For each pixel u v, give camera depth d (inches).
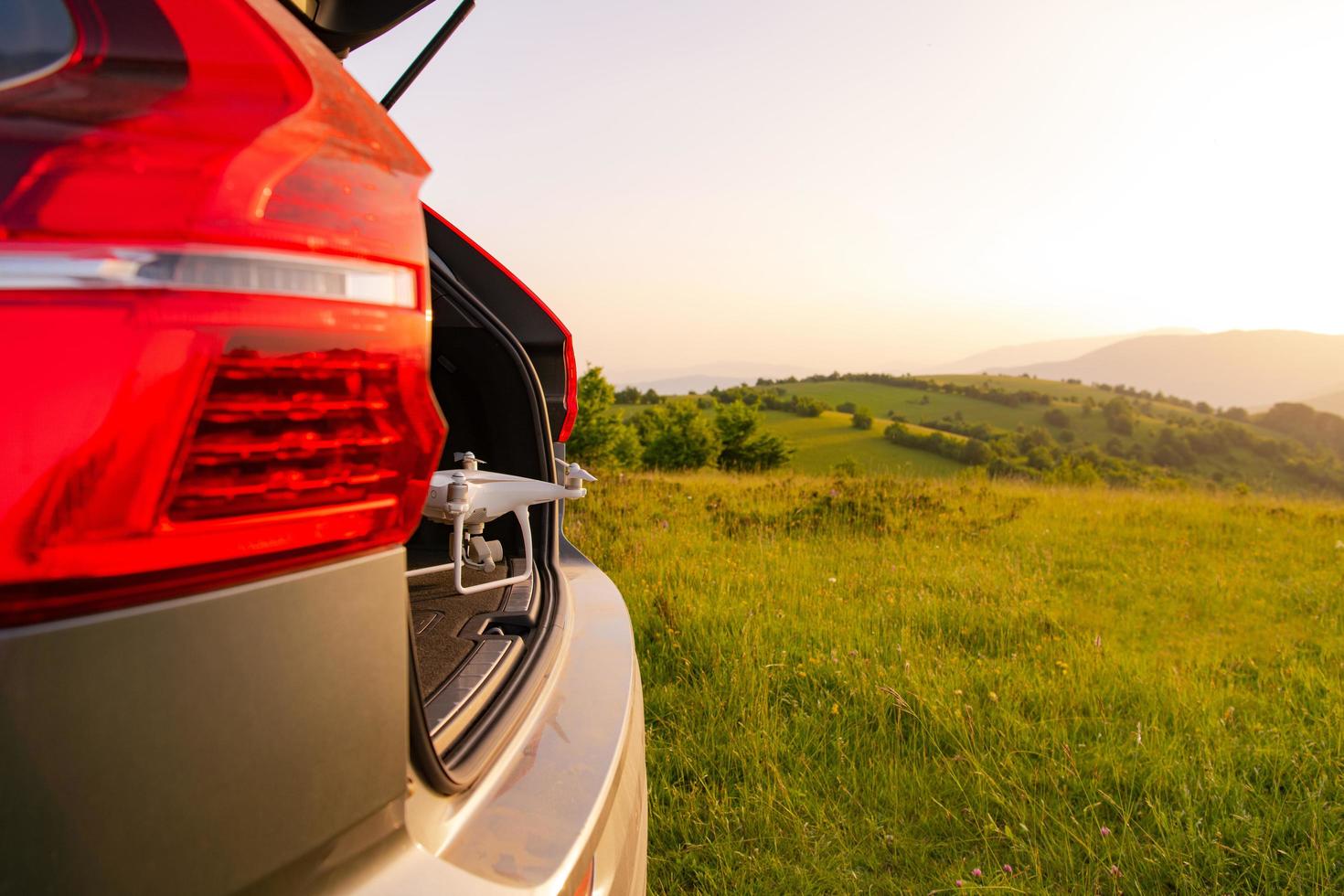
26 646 19.0
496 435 82.1
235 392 22.4
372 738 26.8
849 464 621.0
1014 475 621.0
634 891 46.1
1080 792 118.4
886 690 141.3
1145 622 211.0
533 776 39.9
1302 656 184.7
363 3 49.8
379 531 26.5
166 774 21.2
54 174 20.3
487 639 55.1
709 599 195.2
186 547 21.5
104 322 20.4
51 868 19.5
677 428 2261.3
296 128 24.4
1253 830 105.5
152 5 24.0
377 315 25.6
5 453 19.2
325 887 25.9
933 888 97.7
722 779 117.9
